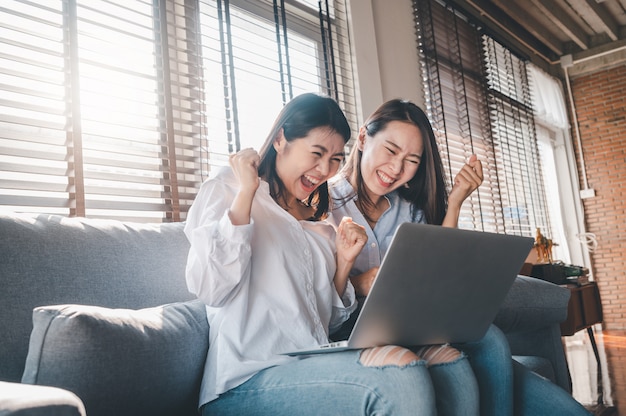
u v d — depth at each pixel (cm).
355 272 189
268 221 135
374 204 199
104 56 207
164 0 220
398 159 186
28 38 187
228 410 115
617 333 568
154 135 216
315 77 306
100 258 126
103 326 95
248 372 116
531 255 406
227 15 238
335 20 322
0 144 172
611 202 609
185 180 218
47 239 119
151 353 103
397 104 193
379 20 357
